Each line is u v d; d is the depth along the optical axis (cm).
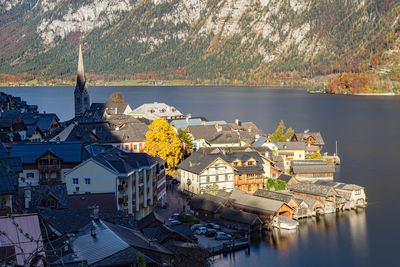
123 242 5869
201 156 13362
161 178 11931
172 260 6344
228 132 17788
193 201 11556
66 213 6850
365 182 15075
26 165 10681
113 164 9731
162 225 8081
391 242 10038
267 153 14138
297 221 11425
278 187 13088
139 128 16750
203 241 9675
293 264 8906
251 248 9669
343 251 9575
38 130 17662
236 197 11762
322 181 13288
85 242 5984
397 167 17325
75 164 10831
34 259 3269
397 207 12438
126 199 9812
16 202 6506
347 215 11881
